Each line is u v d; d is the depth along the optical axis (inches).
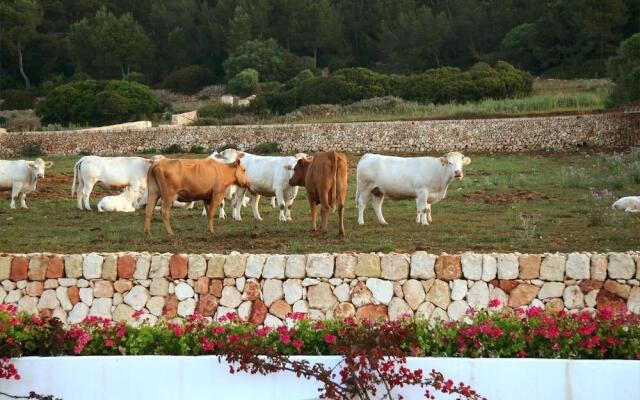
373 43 3319.4
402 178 813.9
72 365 371.2
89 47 3221.0
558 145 1435.8
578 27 2763.3
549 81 2517.2
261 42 3070.9
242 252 677.9
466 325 389.7
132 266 569.3
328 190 751.7
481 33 3107.8
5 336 383.2
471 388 355.3
